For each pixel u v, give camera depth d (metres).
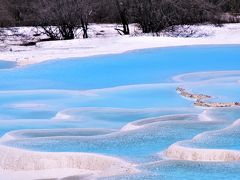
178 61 21.36
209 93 14.86
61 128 12.24
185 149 9.52
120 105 14.45
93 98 15.44
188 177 8.50
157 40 26.08
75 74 19.67
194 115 12.39
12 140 10.80
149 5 30.34
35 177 9.38
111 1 33.47
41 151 10.02
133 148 10.12
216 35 28.00
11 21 34.34
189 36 28.47
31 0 35.94
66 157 9.72
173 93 15.51
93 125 12.39
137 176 8.61
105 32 32.47
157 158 9.55
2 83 18.55
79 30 33.06
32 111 14.29
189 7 31.19
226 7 35.97
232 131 10.62
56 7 30.78
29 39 30.78
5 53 24.78
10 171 9.76
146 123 11.91
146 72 19.47
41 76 19.55
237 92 14.84
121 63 21.42
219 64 20.41
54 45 27.52
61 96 15.94
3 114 14.09
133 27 33.62
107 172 8.97
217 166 8.95
